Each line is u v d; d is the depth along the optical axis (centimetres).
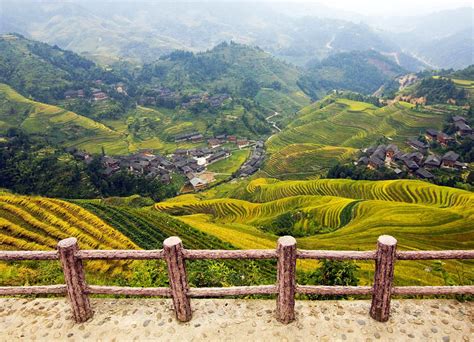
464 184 6812
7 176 7556
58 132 12056
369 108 14250
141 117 15375
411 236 3881
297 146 11412
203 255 564
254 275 1350
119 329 605
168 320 623
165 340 578
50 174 7781
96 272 1994
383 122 12544
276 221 5181
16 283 1155
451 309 632
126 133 13500
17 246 2558
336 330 586
